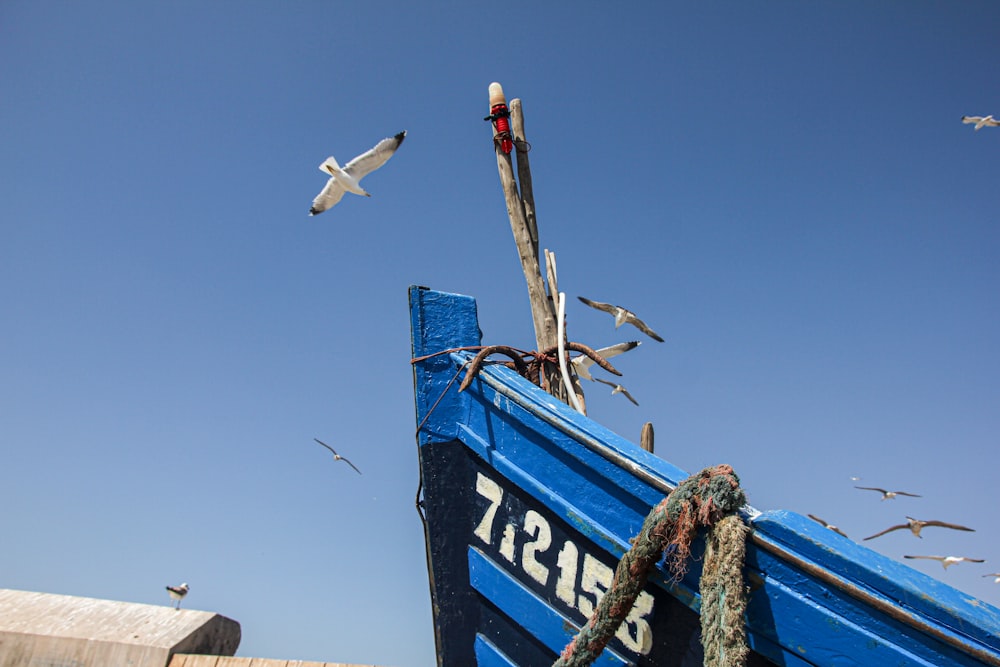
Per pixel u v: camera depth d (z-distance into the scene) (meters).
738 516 4.09
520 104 7.75
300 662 4.36
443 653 5.04
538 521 4.96
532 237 7.40
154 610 4.66
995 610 3.87
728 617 3.82
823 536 4.07
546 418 5.00
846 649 3.92
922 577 4.02
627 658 4.49
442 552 5.21
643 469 4.57
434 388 5.54
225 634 4.74
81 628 4.43
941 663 3.76
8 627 4.34
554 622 4.74
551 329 6.96
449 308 5.80
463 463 5.38
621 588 4.28
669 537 4.23
